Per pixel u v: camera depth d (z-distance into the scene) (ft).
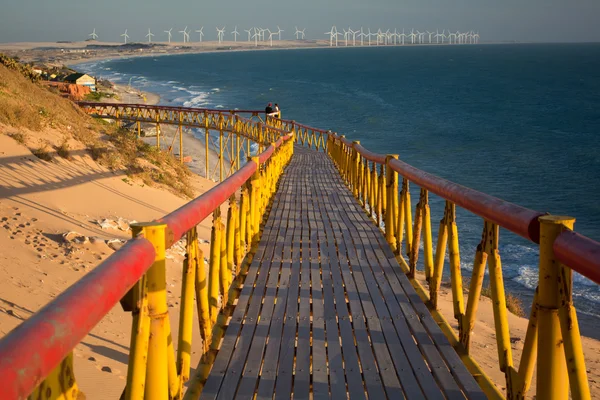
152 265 7.38
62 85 231.91
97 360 20.25
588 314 48.85
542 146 160.45
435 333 13.15
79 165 56.08
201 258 11.15
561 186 110.83
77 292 4.70
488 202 9.59
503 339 9.73
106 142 71.15
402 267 19.39
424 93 330.54
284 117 235.81
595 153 146.41
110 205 48.57
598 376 25.43
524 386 8.49
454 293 12.77
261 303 15.33
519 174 123.54
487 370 22.93
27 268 27.17
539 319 7.47
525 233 7.92
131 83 435.53
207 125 110.83
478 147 161.27
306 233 24.86
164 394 7.57
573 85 365.61
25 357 3.60
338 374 11.37
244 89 376.48
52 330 4.02
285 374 11.23
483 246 10.74
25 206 39.04
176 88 386.32
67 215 40.70
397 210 22.27
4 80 68.18
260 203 26.13
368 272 18.69
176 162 85.71
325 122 220.43
